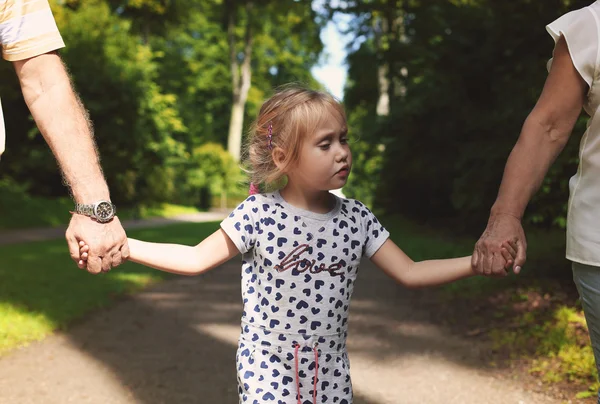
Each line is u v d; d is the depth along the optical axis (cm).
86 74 2214
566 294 629
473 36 965
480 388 401
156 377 428
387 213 1789
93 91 2211
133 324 595
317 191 213
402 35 1314
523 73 807
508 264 204
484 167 834
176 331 570
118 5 3022
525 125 203
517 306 613
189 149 4138
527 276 727
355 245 214
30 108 213
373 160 2544
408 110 1308
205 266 213
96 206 206
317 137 203
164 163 2836
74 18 2439
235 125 3981
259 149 216
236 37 4125
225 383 418
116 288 775
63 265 930
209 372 443
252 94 4362
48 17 212
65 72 217
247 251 215
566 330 487
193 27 4134
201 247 215
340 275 212
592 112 185
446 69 1020
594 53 181
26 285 730
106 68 2259
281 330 209
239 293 795
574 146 591
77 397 384
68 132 211
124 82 2275
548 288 660
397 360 473
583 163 186
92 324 589
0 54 213
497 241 203
